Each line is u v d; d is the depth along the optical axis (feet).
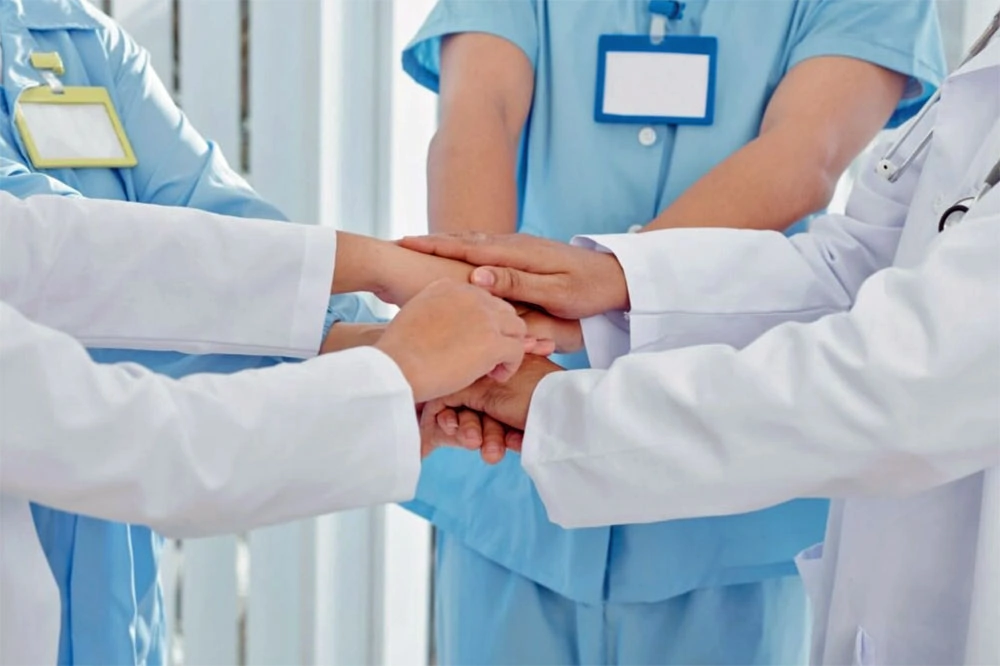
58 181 4.83
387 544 7.40
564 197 5.61
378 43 7.13
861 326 3.52
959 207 3.95
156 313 4.17
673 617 5.40
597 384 3.83
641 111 5.52
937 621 3.98
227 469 3.16
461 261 4.75
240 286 4.24
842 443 3.49
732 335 4.83
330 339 4.70
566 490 3.84
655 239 4.84
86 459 3.04
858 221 5.01
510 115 5.52
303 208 7.14
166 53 7.10
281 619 7.38
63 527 4.01
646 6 5.64
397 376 3.45
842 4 5.47
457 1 5.70
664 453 3.65
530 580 5.44
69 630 4.07
